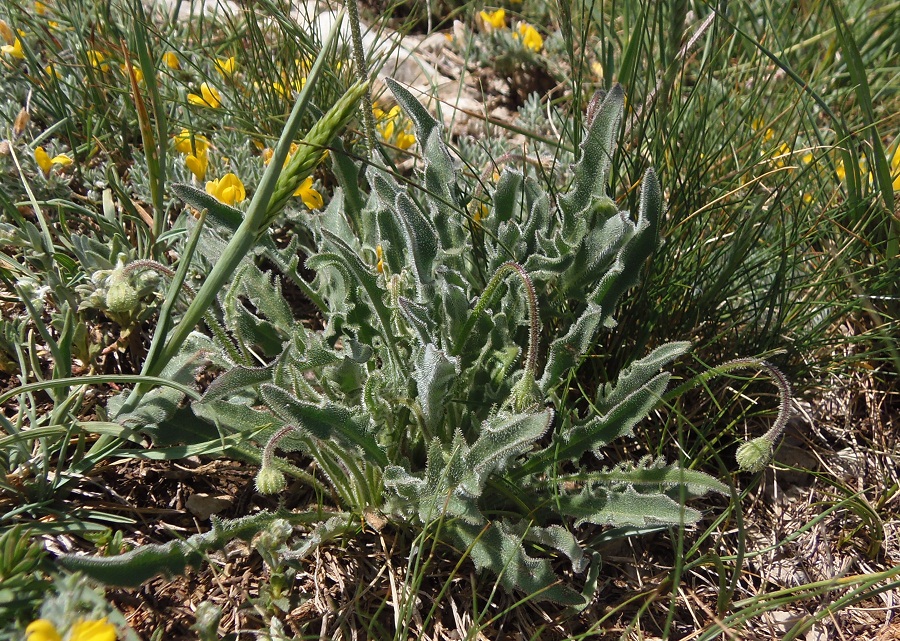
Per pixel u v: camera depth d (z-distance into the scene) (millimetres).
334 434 293
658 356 326
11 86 461
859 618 347
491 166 398
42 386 281
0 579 271
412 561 331
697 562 318
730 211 441
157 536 333
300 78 479
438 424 338
